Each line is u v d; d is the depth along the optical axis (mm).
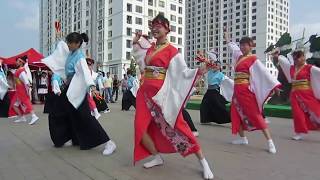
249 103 6363
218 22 107000
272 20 98562
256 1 98875
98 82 15203
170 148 4809
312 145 6879
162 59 4648
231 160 5531
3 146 6488
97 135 5871
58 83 6176
